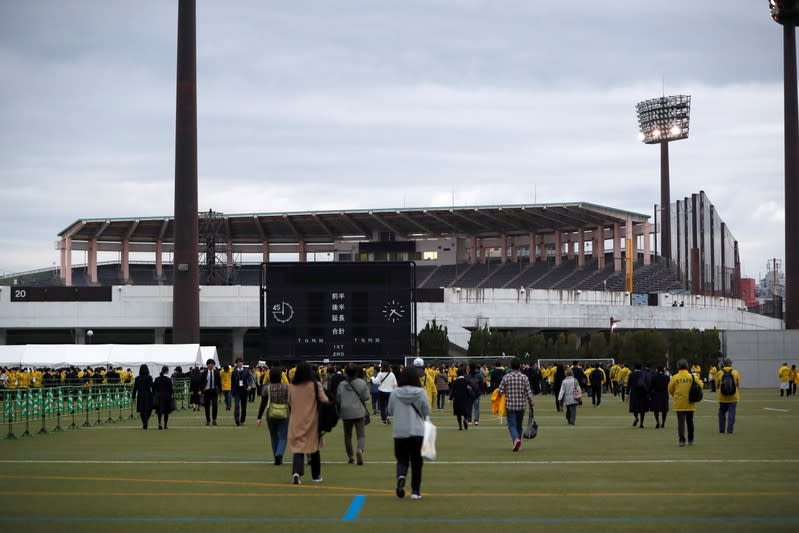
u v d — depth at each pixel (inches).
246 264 6614.2
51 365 2785.4
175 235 4197.8
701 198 6973.4
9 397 1631.4
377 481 772.0
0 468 867.4
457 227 6259.8
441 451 1035.9
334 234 6461.6
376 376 1592.0
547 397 2642.7
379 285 2620.6
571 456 971.3
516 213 5772.6
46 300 4434.1
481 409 2009.1
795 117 4889.3
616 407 2030.0
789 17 4835.1
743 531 542.6
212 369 1496.1
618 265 5964.6
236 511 617.3
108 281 6456.7
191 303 4210.1
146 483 757.3
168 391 1408.7
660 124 7396.7
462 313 4677.7
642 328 5108.3
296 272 2623.0
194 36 4109.3
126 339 4709.6
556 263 6274.6
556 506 633.0
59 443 1155.9
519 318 4778.5
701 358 4156.0
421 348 3959.2
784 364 2502.5
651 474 807.1
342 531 546.3
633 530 546.0
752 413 1768.0
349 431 909.2
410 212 5826.8
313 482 764.0
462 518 588.1
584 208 5531.5
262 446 1106.7
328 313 2620.6
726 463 893.8
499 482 759.7
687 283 6870.1
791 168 4904.0
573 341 4239.7
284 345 2618.1
